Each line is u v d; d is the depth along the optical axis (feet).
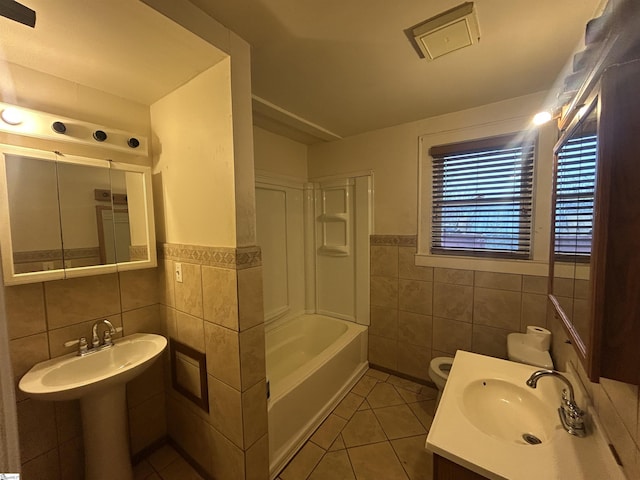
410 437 5.77
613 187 1.87
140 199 5.08
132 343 4.93
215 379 4.56
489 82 5.34
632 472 2.10
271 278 8.40
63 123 4.16
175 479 4.97
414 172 7.45
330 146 8.90
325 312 9.43
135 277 5.29
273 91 5.62
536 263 6.02
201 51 3.72
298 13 3.53
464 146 6.64
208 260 4.47
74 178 4.40
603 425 2.68
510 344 5.46
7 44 3.50
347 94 5.79
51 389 3.48
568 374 3.93
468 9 3.45
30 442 4.18
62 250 4.28
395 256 7.88
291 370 8.24
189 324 4.95
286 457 5.17
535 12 3.52
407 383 7.71
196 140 4.50
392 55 4.43
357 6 3.42
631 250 1.84
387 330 8.16
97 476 4.34
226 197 4.16
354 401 6.93
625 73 1.83
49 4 2.83
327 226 9.25
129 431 5.26
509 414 3.66
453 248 7.14
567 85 3.17
